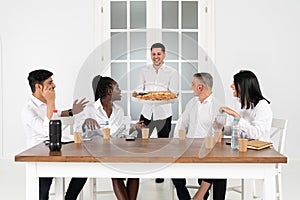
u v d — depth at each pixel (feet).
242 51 21.22
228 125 12.00
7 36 21.36
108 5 21.29
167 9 21.33
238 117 11.07
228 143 10.73
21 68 21.43
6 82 21.47
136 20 21.39
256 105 11.98
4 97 21.52
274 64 21.26
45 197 11.34
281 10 21.12
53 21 21.35
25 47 21.39
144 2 21.33
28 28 21.35
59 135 9.81
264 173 9.12
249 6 21.13
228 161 8.97
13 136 21.63
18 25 21.35
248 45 21.21
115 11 21.35
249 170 9.12
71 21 21.33
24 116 11.97
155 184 17.20
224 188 11.34
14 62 21.43
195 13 21.29
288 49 21.20
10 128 21.59
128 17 21.31
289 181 17.51
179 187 12.30
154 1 21.26
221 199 11.30
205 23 21.24
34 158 9.14
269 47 21.20
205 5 21.21
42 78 11.83
